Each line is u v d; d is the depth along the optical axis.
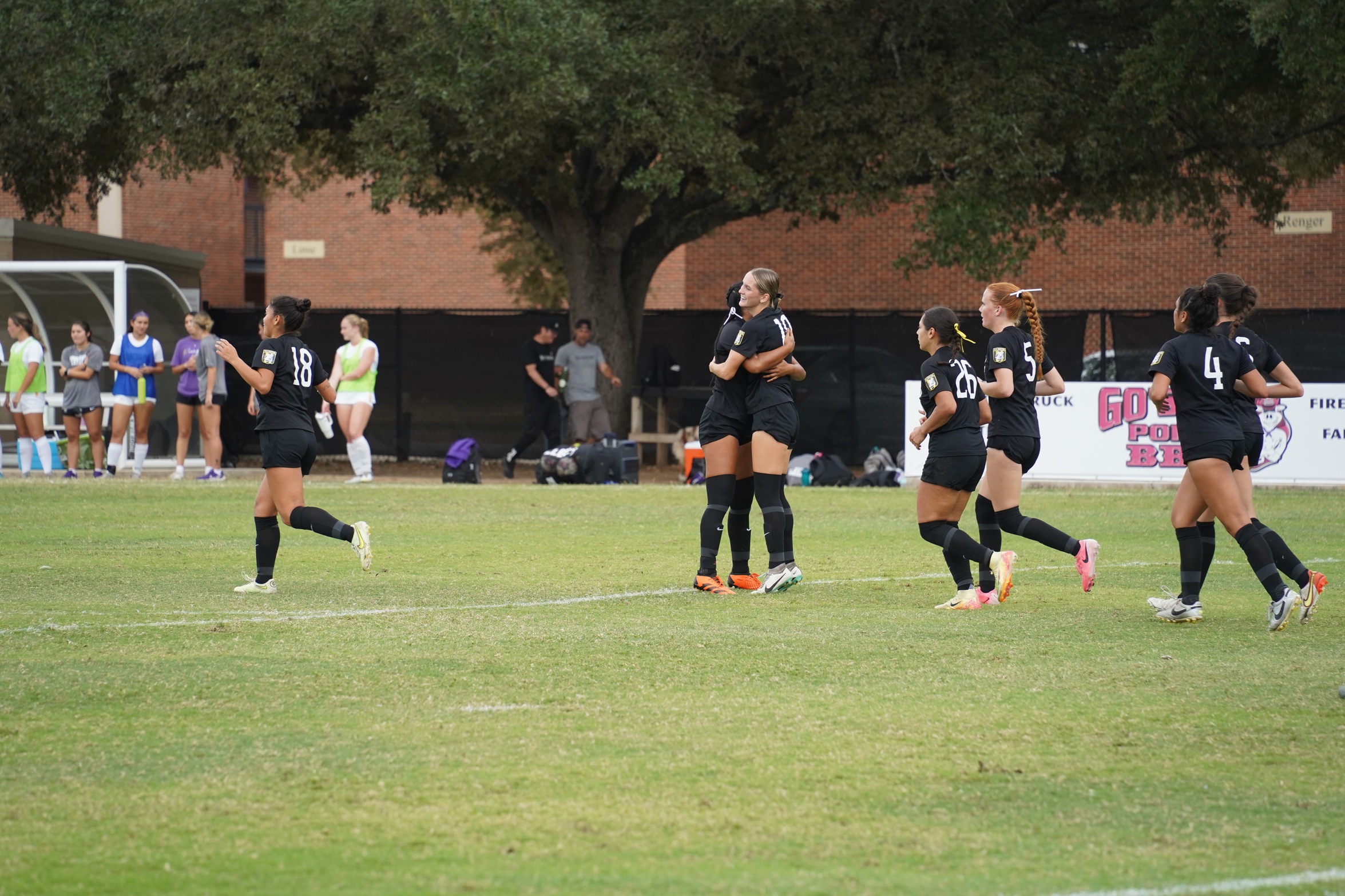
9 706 21.86
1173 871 14.92
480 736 20.20
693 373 89.88
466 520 51.09
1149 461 64.94
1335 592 34.88
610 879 14.60
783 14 71.62
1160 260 124.88
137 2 73.50
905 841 15.86
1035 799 17.44
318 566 38.72
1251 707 22.12
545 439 82.75
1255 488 63.84
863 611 31.52
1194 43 70.94
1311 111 79.44
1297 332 78.56
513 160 77.19
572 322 87.62
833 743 19.89
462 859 15.20
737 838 15.90
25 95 76.31
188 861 15.09
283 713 21.50
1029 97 74.19
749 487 35.09
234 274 153.00
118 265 70.81
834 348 84.94
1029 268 127.12
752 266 129.12
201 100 73.19
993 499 31.92
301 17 70.88
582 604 32.28
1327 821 16.64
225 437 89.75
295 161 97.50
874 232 127.31
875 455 72.25
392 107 71.25
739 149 73.69
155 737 20.08
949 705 22.20
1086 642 27.75
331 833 16.03
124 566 38.34
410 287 139.62
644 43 71.75
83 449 73.75
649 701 22.38
